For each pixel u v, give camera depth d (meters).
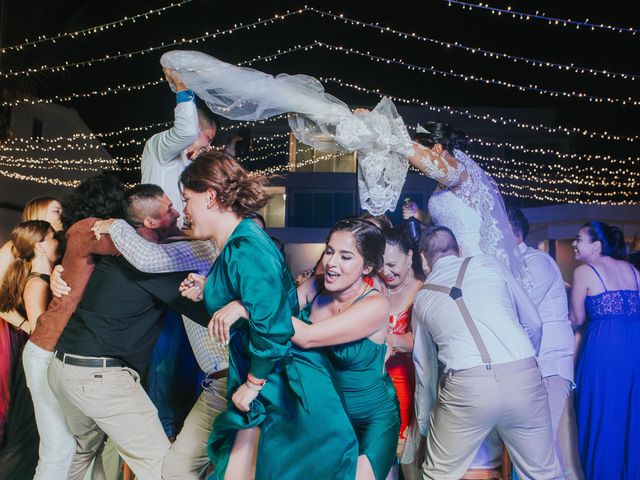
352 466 2.76
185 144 3.87
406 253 4.13
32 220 4.65
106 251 3.32
